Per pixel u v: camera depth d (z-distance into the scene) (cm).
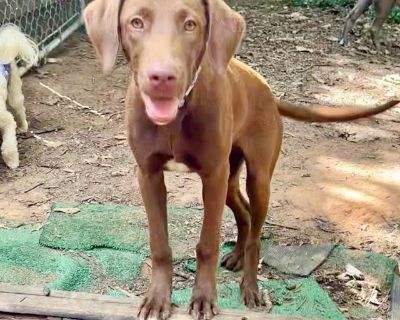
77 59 314
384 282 168
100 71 301
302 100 287
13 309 128
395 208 202
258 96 146
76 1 353
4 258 173
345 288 166
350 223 194
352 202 205
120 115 260
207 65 118
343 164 230
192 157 124
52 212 193
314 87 301
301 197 206
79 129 248
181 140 121
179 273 169
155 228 130
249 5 421
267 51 343
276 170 223
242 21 113
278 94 291
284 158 231
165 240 131
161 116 103
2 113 218
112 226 187
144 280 167
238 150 151
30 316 128
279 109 159
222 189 128
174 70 101
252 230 156
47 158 226
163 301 128
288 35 369
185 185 210
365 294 164
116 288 163
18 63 287
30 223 189
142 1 107
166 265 131
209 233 129
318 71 321
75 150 232
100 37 111
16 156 219
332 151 239
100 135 244
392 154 239
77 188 208
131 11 108
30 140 238
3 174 215
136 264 172
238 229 170
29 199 201
